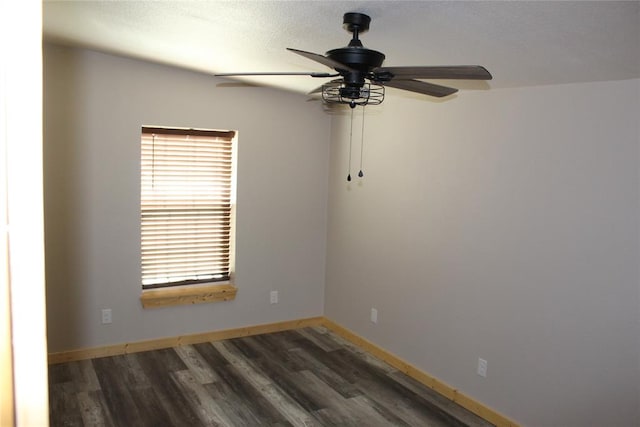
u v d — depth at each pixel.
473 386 3.42
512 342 3.14
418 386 3.78
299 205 4.85
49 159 3.73
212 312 4.54
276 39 2.64
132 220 4.08
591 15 1.66
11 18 0.72
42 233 0.76
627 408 2.56
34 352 0.77
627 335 2.54
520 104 3.01
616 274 2.57
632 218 2.49
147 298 4.16
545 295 2.93
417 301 3.88
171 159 4.26
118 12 2.60
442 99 3.56
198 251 4.50
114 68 3.88
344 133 4.68
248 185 4.56
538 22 1.79
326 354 4.35
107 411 3.25
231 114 4.39
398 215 4.04
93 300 4.01
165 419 3.18
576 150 2.72
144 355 4.16
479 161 3.30
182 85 4.14
